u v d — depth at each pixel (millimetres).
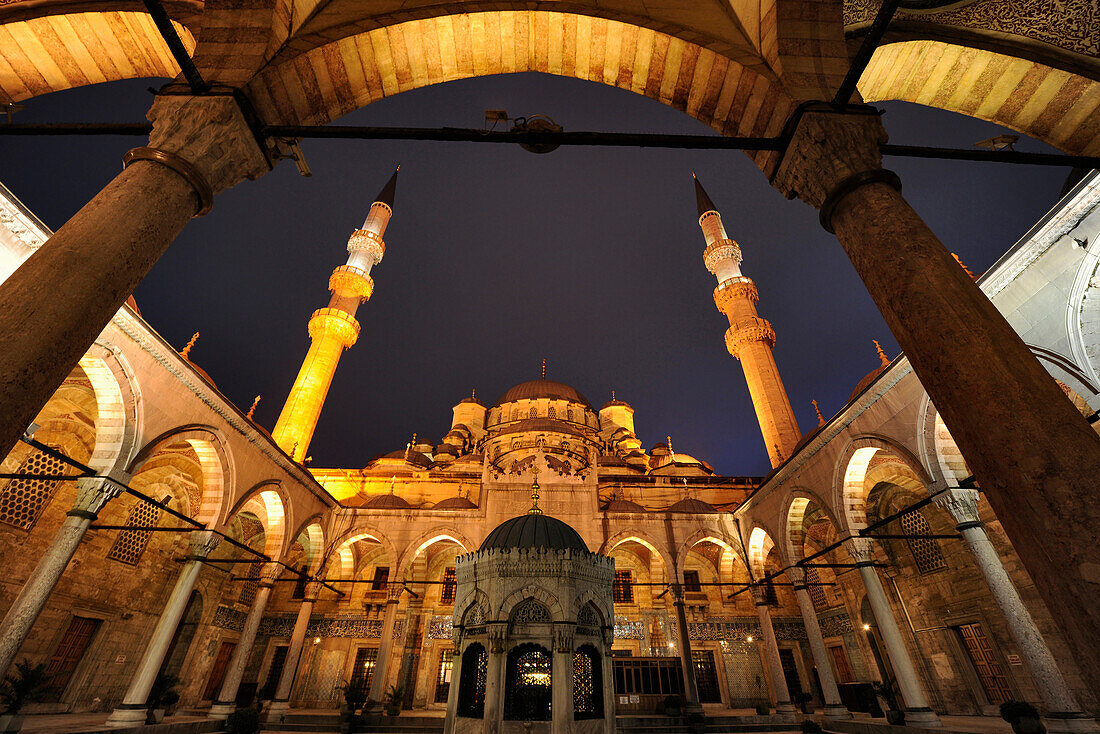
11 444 3234
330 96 6574
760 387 31609
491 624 13172
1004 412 3434
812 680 25359
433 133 5125
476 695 13383
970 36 7555
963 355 3730
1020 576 16062
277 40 5988
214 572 24094
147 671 14391
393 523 24094
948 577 19297
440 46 7121
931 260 4258
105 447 12922
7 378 3275
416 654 25000
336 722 18562
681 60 6984
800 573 18969
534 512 16109
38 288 3705
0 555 15750
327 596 26828
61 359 3617
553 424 40219
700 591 27031
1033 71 7535
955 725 15242
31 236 10406
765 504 21688
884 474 20547
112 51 7742
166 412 14398
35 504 16828
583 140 5125
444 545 27766
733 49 6598
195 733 15727
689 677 20031
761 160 6418
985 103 8016
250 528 26375
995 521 16953
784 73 6062
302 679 24719
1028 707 12055
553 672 12617
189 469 21828
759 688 24797
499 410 50719
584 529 23969
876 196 4930
